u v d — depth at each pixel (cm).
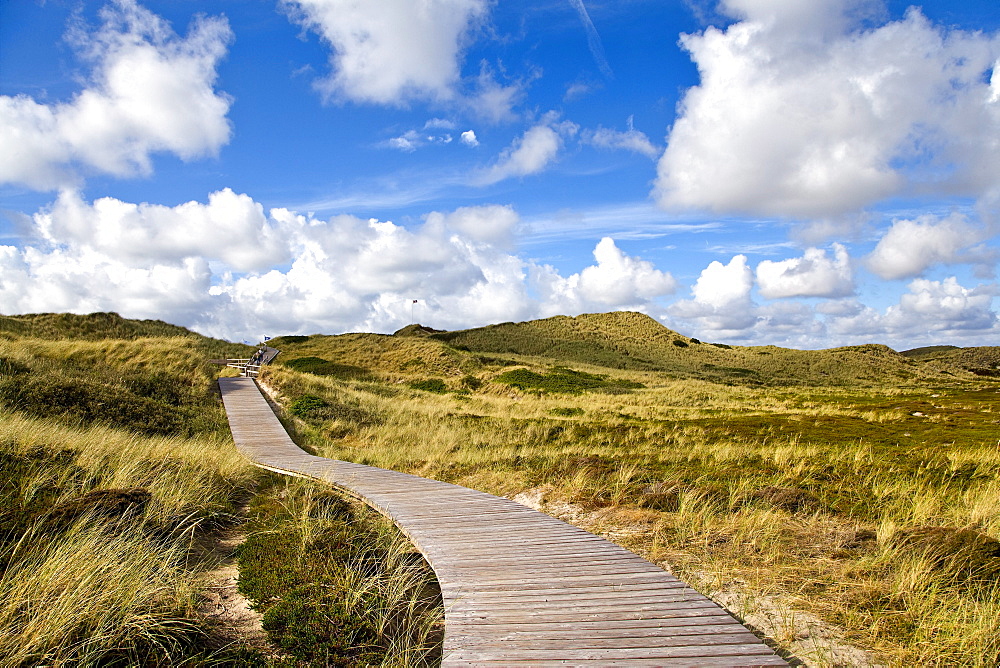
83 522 569
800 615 500
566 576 536
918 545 603
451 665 379
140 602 466
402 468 1293
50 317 3722
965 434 1577
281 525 748
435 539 653
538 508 920
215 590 574
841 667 416
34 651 384
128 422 1484
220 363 2878
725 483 945
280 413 2059
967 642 431
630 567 560
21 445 845
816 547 654
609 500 895
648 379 4938
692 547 680
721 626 430
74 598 433
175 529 682
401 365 4288
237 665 427
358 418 2086
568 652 392
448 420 2070
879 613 489
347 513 853
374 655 454
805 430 1727
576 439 1647
